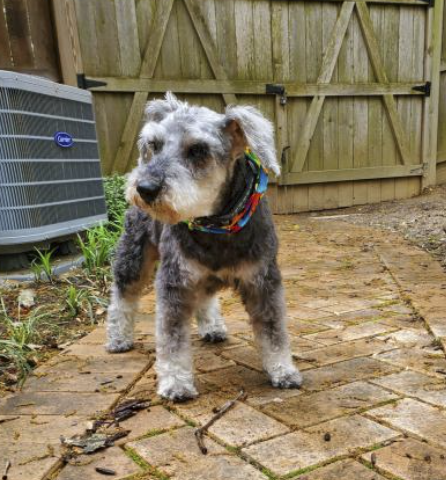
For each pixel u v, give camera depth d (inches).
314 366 31.8
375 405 26.4
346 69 97.7
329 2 93.6
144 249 36.1
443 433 23.5
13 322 40.4
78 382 30.7
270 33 91.4
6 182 48.8
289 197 98.7
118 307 36.3
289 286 50.7
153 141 30.0
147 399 28.3
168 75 86.8
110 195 70.9
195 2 85.7
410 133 105.1
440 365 31.0
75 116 57.4
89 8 79.7
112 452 23.1
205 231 27.7
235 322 41.8
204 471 21.4
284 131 95.2
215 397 28.3
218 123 29.4
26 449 23.5
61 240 55.5
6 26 73.0
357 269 56.1
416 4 99.0
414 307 41.6
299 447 22.8
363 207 101.7
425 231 74.7
